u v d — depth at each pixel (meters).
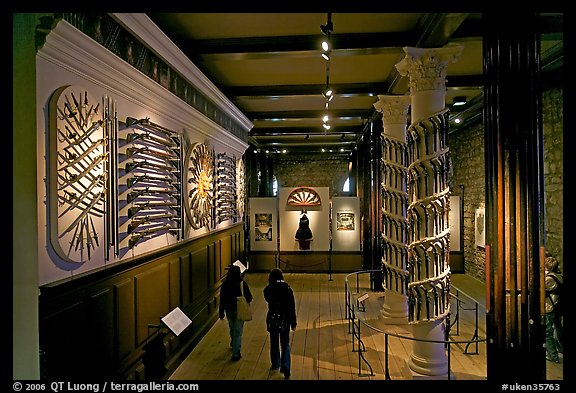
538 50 2.96
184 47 5.39
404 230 7.16
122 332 3.67
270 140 15.21
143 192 4.11
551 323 5.36
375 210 10.13
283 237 12.33
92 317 3.16
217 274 7.34
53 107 2.69
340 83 7.69
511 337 2.96
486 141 3.18
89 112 3.11
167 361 4.84
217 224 7.40
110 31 3.40
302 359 5.48
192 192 5.77
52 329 2.66
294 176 20.84
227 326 6.96
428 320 4.76
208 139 6.79
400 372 5.04
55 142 2.70
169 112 4.85
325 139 15.02
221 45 5.44
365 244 11.92
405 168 7.22
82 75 3.06
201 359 5.45
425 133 4.82
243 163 10.28
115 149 3.57
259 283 10.75
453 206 12.12
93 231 3.22
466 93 8.24
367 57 6.12
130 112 3.92
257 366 5.22
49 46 2.61
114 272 3.51
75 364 2.92
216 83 7.59
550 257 5.84
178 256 5.25
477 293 9.41
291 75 7.12
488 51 3.12
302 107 9.77
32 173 2.52
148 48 4.20
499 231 3.00
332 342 6.17
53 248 2.73
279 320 4.91
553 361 5.32
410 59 4.84
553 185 6.45
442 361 4.77
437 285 4.78
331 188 20.59
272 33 5.21
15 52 2.47
